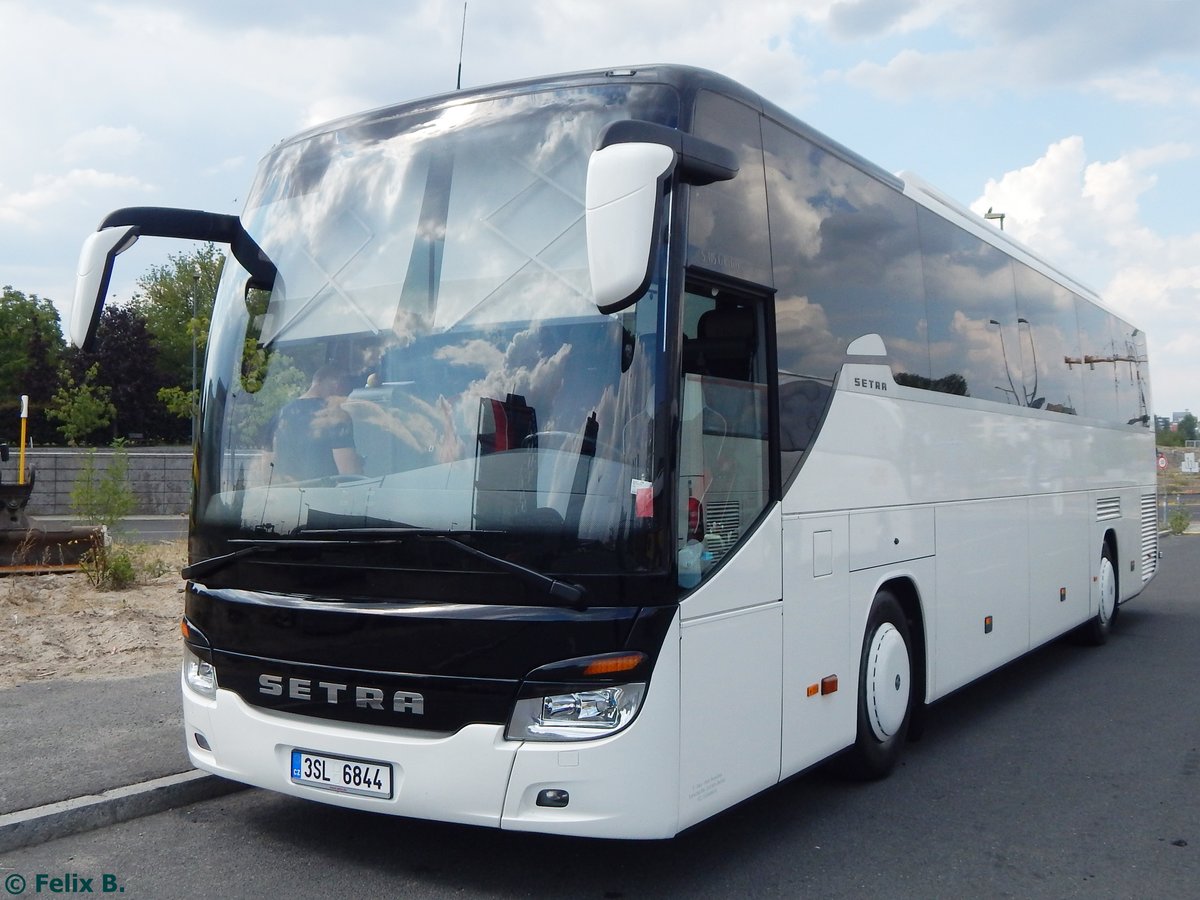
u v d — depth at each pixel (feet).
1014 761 24.80
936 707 30.83
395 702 15.37
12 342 192.65
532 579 14.73
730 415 16.89
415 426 16.16
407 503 15.81
